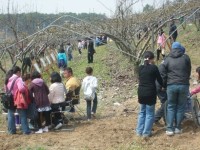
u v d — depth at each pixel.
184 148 8.00
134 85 16.50
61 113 10.29
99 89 16.47
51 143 8.87
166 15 17.75
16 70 9.84
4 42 19.05
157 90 9.16
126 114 11.52
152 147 8.20
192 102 9.14
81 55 35.94
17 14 19.62
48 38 25.14
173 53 8.69
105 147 8.38
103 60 26.92
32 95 9.72
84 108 12.73
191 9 15.91
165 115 9.05
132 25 18.17
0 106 12.56
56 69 24.70
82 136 9.31
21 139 9.31
